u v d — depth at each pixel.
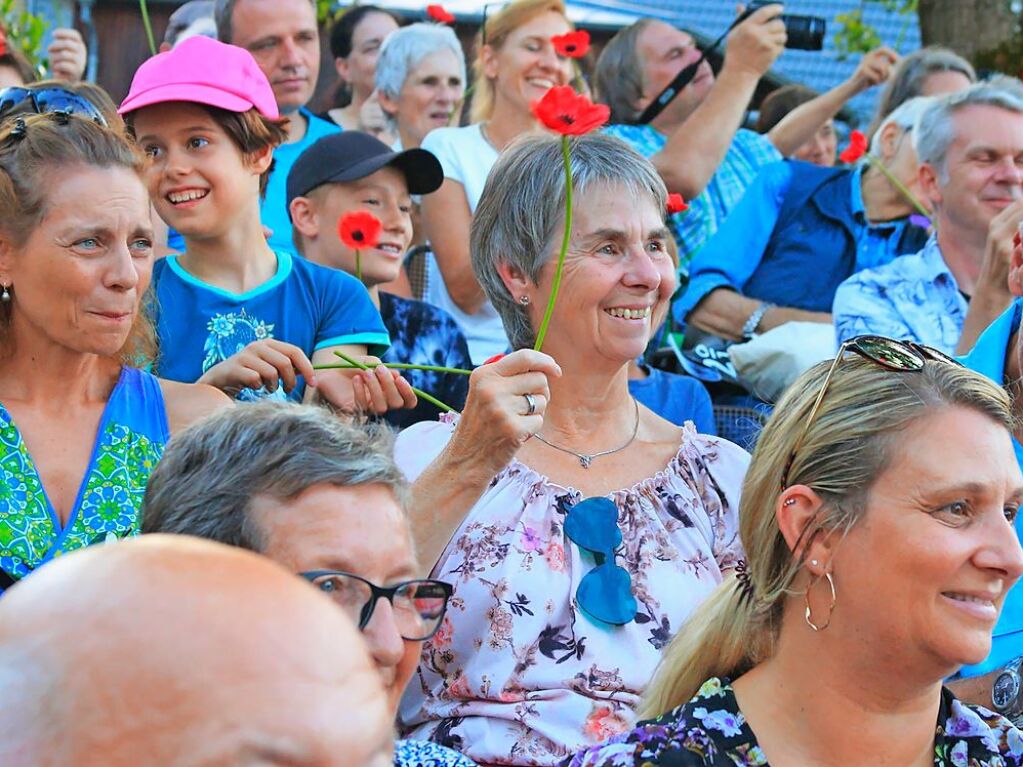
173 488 4.40
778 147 11.99
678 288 10.80
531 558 6.02
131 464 5.75
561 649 5.91
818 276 10.83
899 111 11.11
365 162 9.07
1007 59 13.98
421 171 9.17
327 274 8.07
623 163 6.59
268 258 8.01
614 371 6.57
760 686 4.68
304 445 4.37
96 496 5.64
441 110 10.97
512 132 10.23
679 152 10.88
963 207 9.91
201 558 2.00
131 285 5.74
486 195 6.78
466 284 9.92
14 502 5.50
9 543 5.42
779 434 4.66
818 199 10.99
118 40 11.47
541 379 5.82
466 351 9.23
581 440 6.52
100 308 5.67
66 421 5.79
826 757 4.56
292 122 10.34
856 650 4.48
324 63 11.43
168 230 9.41
